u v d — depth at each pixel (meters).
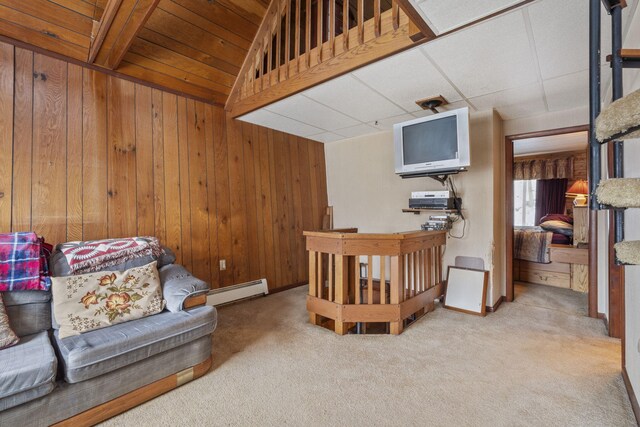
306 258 4.60
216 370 2.16
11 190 2.27
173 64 3.03
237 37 3.16
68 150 2.52
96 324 1.89
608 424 1.60
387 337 2.67
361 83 2.66
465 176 3.50
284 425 1.63
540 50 2.12
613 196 0.96
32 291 1.92
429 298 3.23
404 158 3.33
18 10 2.22
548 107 3.20
